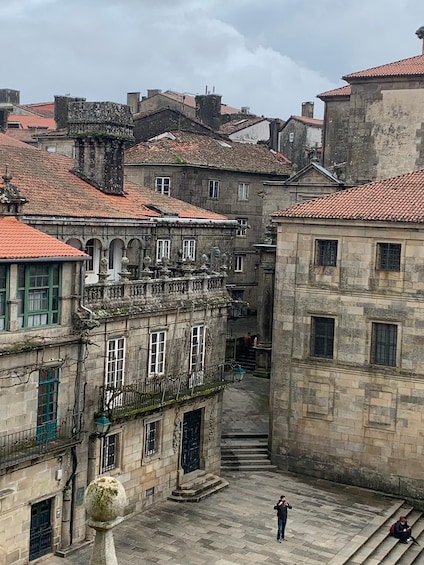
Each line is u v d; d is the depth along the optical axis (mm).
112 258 40844
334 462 40344
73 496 30375
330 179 54281
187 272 38156
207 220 47938
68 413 29828
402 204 39281
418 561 33031
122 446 33156
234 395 50625
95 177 42594
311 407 40875
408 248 37969
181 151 62781
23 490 28047
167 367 35500
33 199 36375
